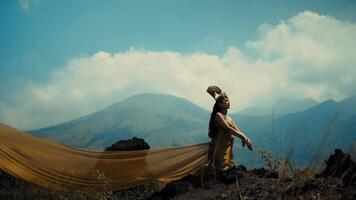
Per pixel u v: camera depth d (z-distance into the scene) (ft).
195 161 30.42
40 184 29.35
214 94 29.78
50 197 28.12
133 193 31.24
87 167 30.09
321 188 18.52
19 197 27.53
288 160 16.70
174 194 24.53
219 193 22.48
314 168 16.93
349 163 20.27
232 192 21.83
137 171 30.45
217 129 29.12
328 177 19.70
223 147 28.66
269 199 19.12
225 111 29.66
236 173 24.49
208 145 30.45
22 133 29.96
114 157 30.53
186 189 24.58
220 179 25.09
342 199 17.87
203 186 24.71
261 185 21.12
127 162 30.50
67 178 29.63
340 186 18.95
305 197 18.04
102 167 30.17
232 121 29.55
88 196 28.19
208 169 28.91
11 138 29.53
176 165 30.55
